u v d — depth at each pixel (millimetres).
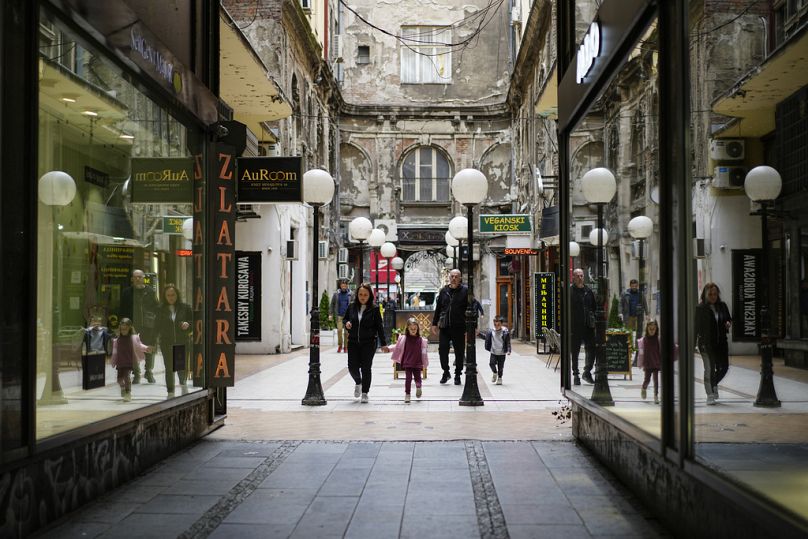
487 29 43438
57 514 5379
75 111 5914
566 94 8773
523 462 7496
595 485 6516
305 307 27391
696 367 4680
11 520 4738
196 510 5762
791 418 4070
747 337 4250
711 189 4566
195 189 8859
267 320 23672
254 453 7977
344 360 21297
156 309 7641
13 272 4789
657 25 5328
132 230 7133
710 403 4547
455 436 9062
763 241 4285
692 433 4723
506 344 15062
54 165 5617
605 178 7066
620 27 6203
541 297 23203
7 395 4711
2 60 4688
